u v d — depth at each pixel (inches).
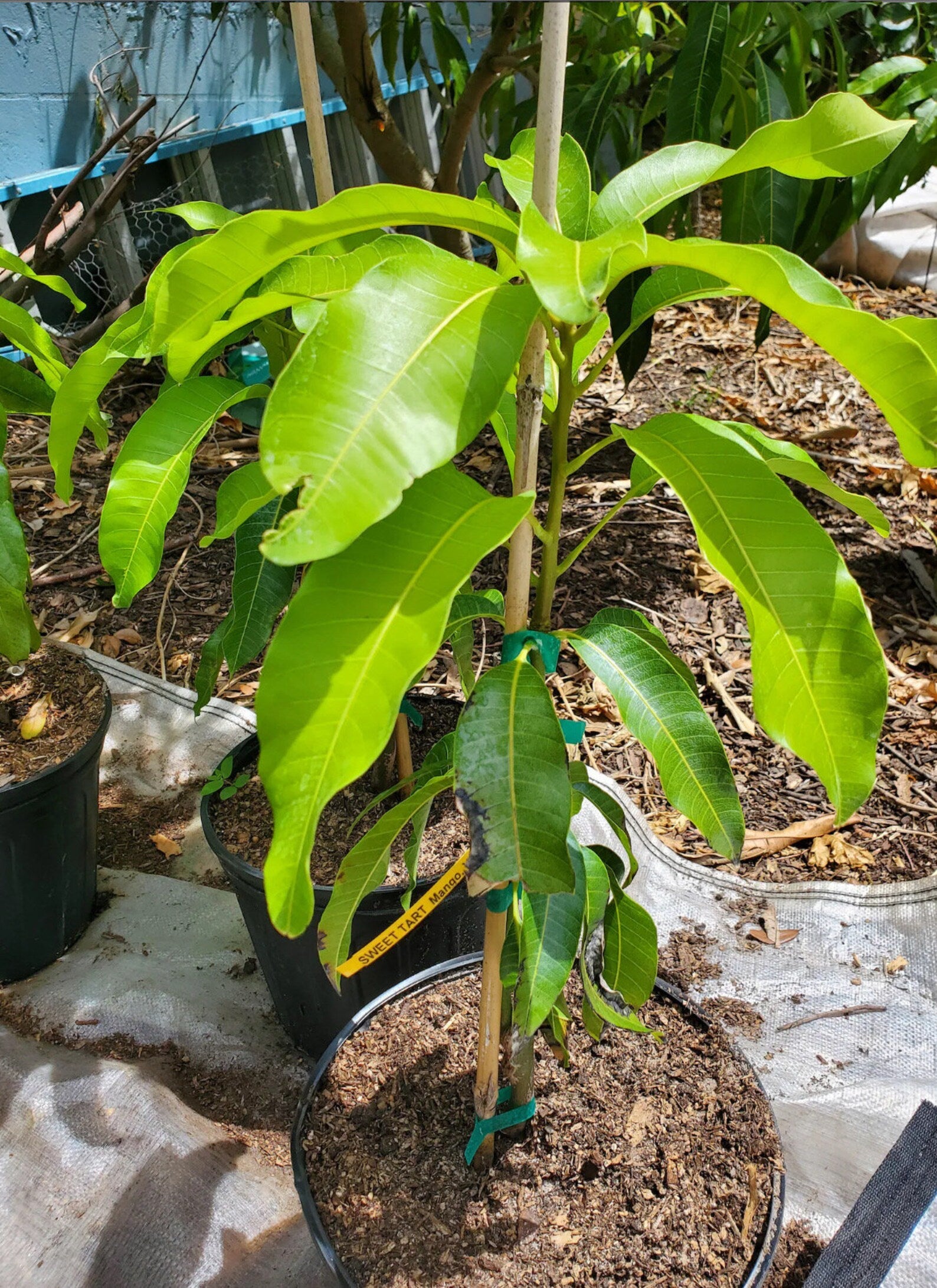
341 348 25.8
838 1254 47.5
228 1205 58.5
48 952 75.9
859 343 26.7
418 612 27.7
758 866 83.0
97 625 112.3
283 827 26.2
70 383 44.1
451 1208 48.0
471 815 34.5
